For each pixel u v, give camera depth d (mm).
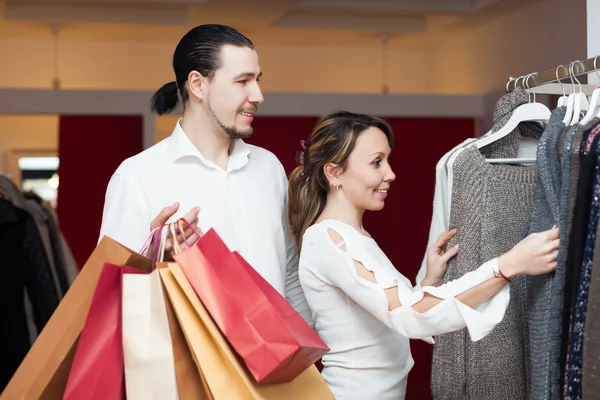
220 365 1458
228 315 1457
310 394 1565
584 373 1448
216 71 1853
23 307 3607
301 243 1996
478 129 5746
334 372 1874
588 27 2176
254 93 1882
